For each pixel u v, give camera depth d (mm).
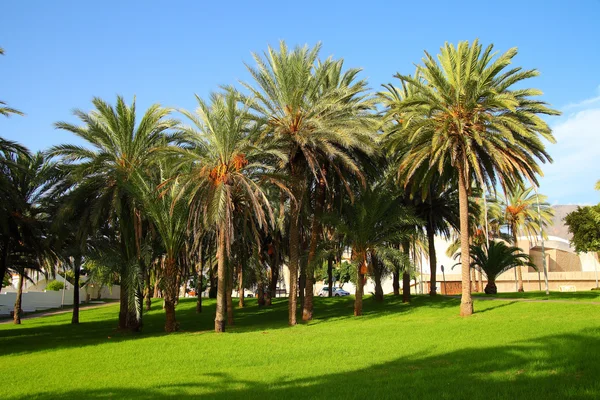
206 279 56062
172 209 23516
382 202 27266
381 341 16859
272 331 23391
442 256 67062
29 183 28141
